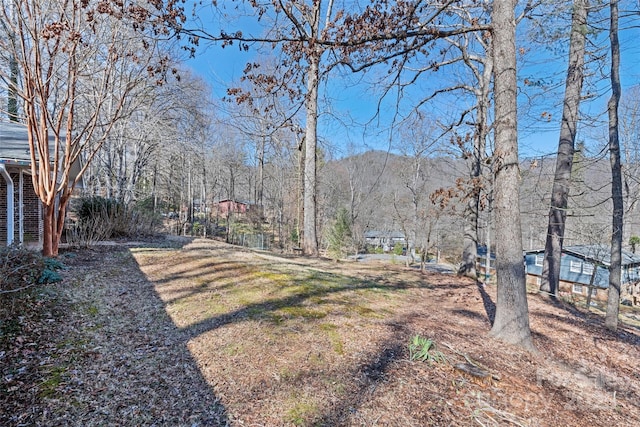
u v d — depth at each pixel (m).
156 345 3.66
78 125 12.68
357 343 3.83
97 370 3.10
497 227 4.39
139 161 18.95
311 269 8.19
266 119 5.54
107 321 4.24
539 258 19.64
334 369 3.23
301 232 20.48
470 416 2.59
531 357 3.94
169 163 22.64
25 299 4.30
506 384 3.15
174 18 3.86
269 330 4.07
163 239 12.62
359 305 5.36
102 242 10.24
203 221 27.95
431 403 2.73
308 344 3.75
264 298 5.30
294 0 4.52
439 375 3.20
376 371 3.21
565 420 2.71
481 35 8.59
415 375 3.17
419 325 4.61
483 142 8.58
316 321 4.44
